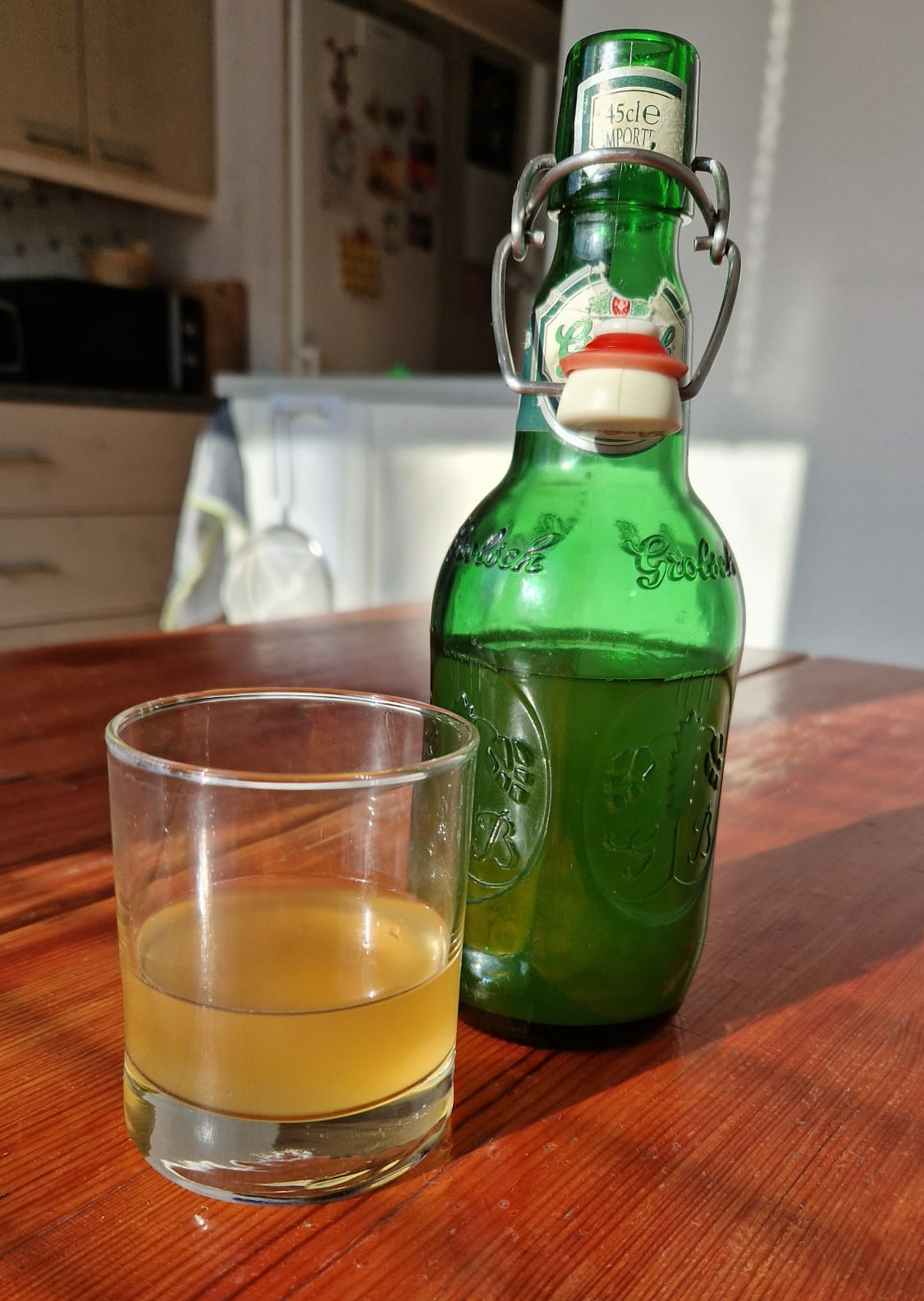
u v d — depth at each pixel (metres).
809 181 1.11
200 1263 0.17
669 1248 0.17
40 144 1.52
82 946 0.28
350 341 1.88
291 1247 0.17
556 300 0.23
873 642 1.15
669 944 0.24
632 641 0.25
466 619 0.26
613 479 0.25
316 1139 0.18
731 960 0.29
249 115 1.75
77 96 1.56
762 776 0.45
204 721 0.22
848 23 1.05
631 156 0.21
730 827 0.39
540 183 0.22
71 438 1.50
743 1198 0.19
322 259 1.80
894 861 0.36
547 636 0.24
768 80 1.11
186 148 1.75
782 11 1.09
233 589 1.47
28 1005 0.25
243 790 0.19
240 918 0.19
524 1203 0.18
